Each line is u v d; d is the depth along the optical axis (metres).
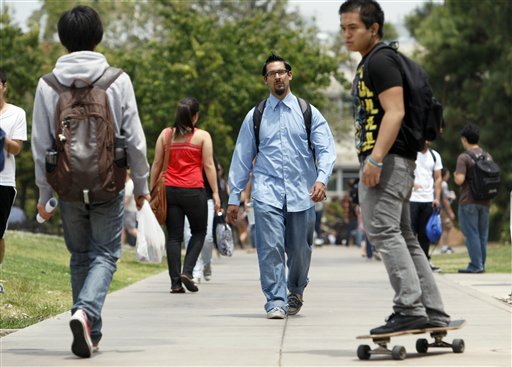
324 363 20.30
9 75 123.69
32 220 123.94
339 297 36.12
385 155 20.80
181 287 38.06
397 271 20.77
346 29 21.25
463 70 110.56
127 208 68.38
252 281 44.88
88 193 20.45
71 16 20.92
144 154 20.97
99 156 20.41
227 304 33.56
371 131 20.92
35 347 22.84
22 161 127.81
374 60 20.69
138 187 21.30
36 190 135.88
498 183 49.28
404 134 20.84
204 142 37.88
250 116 29.72
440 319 21.44
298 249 29.48
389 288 40.50
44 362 20.52
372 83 20.80
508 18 108.00
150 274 52.38
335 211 145.75
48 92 20.78
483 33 111.75
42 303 33.25
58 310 31.81
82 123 20.47
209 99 113.25
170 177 37.78
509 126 105.50
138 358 21.11
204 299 35.44
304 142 29.34
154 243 37.78
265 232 29.02
